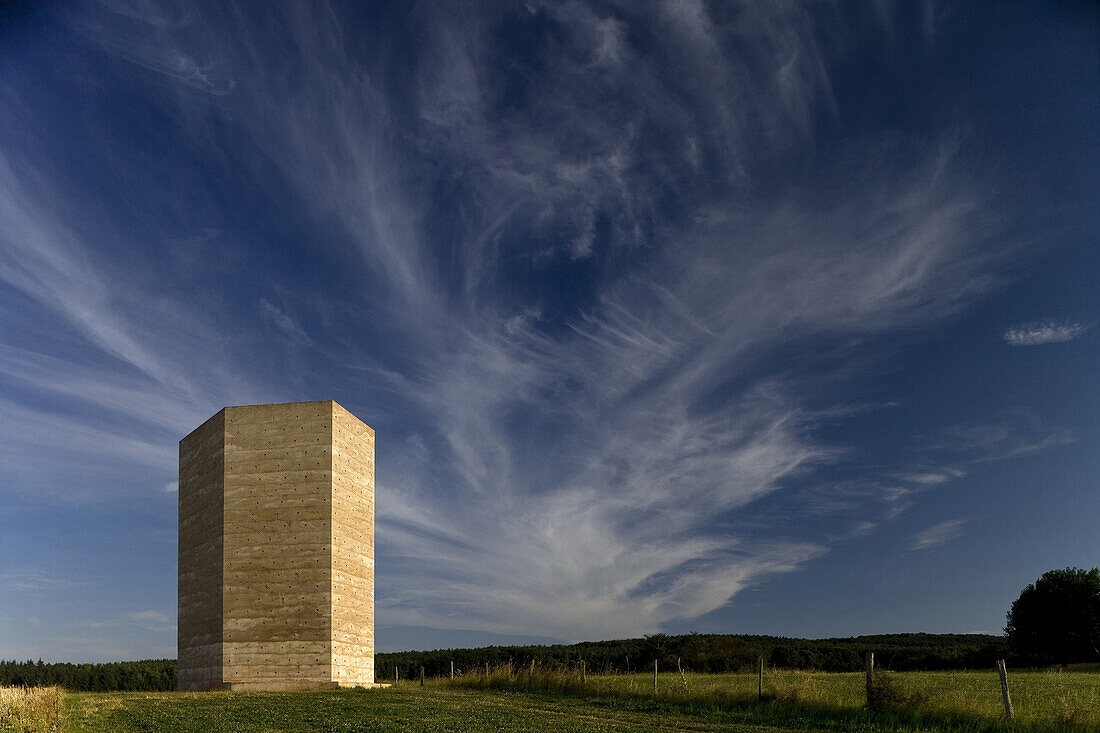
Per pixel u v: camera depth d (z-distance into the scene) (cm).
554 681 3575
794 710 2677
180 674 4269
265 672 3828
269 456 4047
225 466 4066
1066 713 2339
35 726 2288
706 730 2398
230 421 4112
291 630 3862
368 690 3650
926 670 7138
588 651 7256
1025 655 6894
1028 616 6906
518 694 3422
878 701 2583
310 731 2320
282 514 3978
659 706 2942
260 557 3944
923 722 2441
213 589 4019
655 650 7100
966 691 3425
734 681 4019
